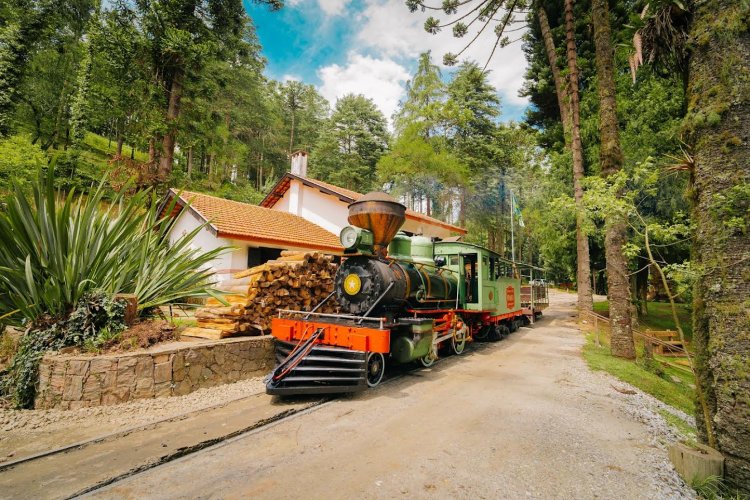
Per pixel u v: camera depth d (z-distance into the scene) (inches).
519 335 500.1
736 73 136.5
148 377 186.5
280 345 246.7
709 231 140.1
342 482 120.8
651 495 119.1
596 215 198.2
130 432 152.3
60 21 1059.9
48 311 201.6
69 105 1055.6
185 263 254.7
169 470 126.9
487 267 414.3
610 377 277.3
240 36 813.2
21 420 160.6
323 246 552.1
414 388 232.7
